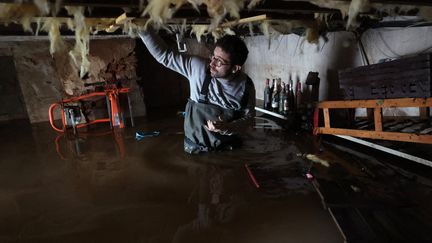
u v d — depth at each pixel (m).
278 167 2.51
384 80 2.44
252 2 1.68
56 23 2.01
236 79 2.46
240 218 1.82
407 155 2.30
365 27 2.96
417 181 2.15
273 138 3.29
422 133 2.27
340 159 2.63
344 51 3.51
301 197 2.03
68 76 4.48
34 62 4.35
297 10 1.91
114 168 2.68
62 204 2.07
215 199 2.05
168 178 2.41
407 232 1.58
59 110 4.63
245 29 3.61
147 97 5.71
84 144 3.46
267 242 1.60
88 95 4.10
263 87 5.53
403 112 2.95
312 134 3.36
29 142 3.62
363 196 1.94
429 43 2.63
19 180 2.51
